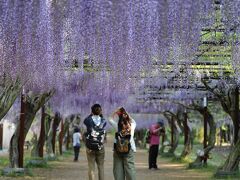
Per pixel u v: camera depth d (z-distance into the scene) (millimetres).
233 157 18891
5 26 8141
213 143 23969
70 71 14266
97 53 9586
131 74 10617
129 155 12703
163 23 7973
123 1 7730
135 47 8922
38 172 21141
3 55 9055
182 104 26641
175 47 8969
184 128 31312
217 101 26406
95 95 23906
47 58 9367
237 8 8211
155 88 21312
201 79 18141
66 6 8008
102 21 7891
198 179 18891
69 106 27859
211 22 8383
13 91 12906
